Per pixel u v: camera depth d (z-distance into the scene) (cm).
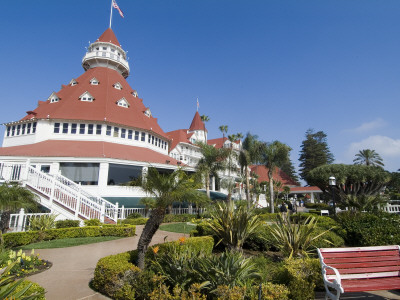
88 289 601
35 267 759
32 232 1138
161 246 711
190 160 6059
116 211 1731
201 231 1078
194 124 7431
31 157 2389
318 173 3219
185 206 2547
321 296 571
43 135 2998
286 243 813
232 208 922
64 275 702
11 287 364
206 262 533
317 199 6181
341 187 3244
